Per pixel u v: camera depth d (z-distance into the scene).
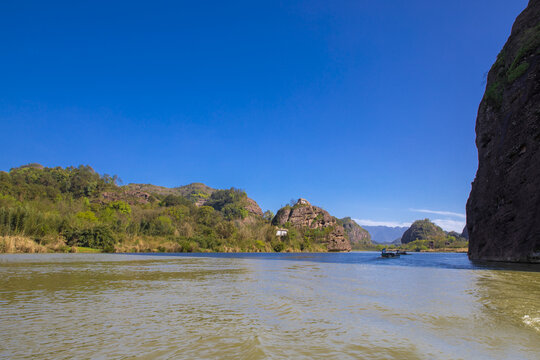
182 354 5.25
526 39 36.50
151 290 13.05
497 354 5.34
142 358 5.07
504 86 37.88
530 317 8.14
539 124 30.58
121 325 7.26
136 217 116.69
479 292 12.66
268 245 130.62
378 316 8.26
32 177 152.00
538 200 29.75
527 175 31.39
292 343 5.89
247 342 5.91
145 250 83.31
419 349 5.58
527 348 5.67
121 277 18.09
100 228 73.38
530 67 33.53
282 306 9.65
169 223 108.75
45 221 67.44
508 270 24.12
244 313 8.62
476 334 6.55
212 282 16.09
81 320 7.74
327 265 33.41
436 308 9.38
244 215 191.25
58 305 9.68
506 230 34.53
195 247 93.88
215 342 5.92
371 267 29.86
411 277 19.17
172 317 8.10
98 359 5.04
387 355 5.25
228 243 110.19
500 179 36.22
